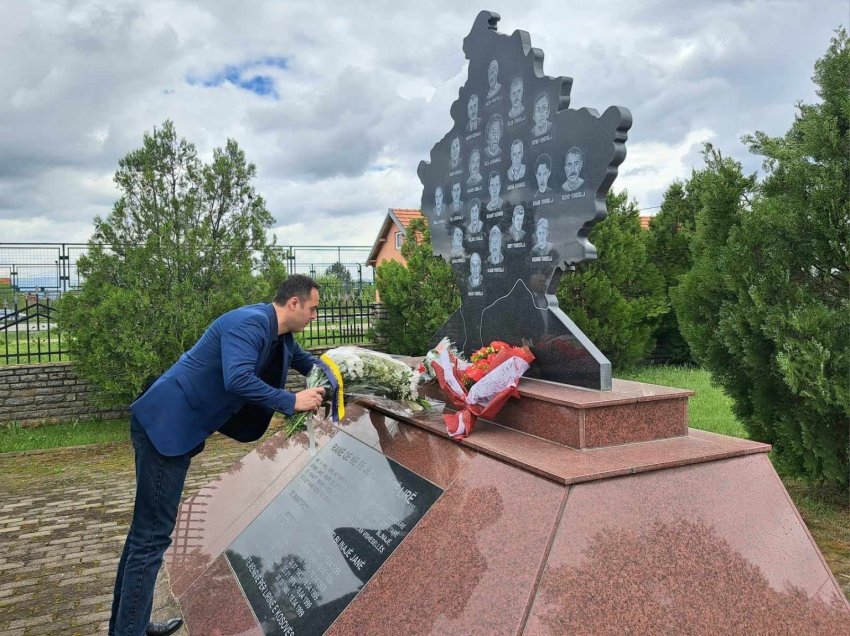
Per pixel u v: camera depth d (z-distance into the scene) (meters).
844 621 2.54
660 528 2.53
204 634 3.11
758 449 2.97
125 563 3.13
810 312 4.68
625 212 12.22
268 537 3.47
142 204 8.30
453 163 4.80
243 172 8.72
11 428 8.35
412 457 3.32
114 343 7.76
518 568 2.32
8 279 13.69
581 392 3.27
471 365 3.55
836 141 4.71
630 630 2.22
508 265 4.15
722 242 5.50
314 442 3.85
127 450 7.59
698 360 5.57
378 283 10.82
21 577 4.22
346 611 2.68
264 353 3.15
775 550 2.64
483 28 4.43
